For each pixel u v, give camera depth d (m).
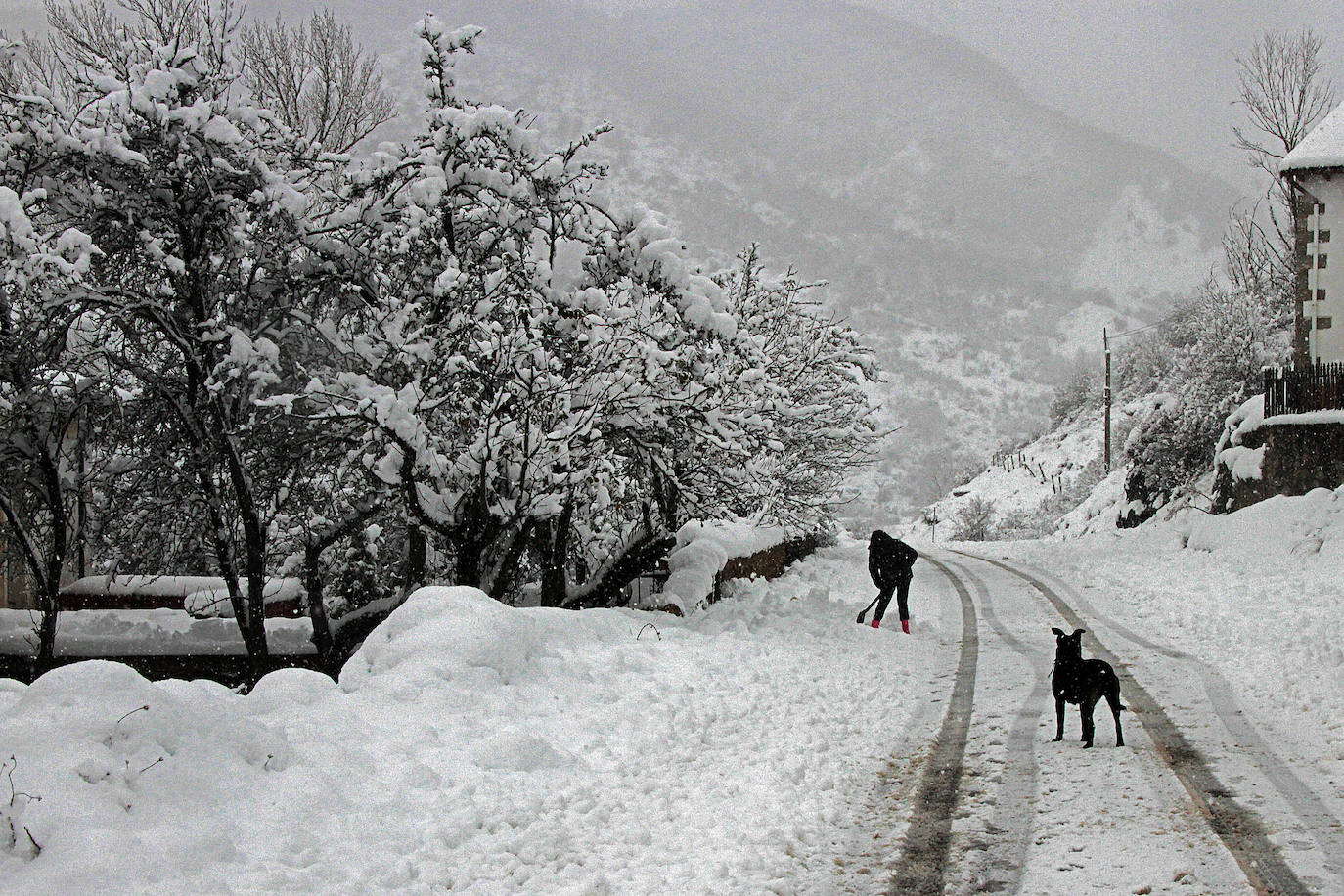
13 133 12.90
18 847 4.41
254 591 13.83
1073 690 7.88
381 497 14.03
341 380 12.43
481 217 14.59
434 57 14.28
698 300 13.83
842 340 23.39
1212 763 7.13
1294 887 4.96
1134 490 39.34
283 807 5.36
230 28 16.84
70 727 5.22
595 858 5.49
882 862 5.60
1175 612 14.95
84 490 14.93
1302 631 11.98
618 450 14.41
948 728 8.61
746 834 5.91
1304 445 24.89
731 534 19.77
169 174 13.46
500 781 6.39
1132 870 5.29
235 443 13.52
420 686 7.57
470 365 12.57
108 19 19.38
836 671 11.04
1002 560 29.83
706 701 9.01
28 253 11.16
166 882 4.46
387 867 5.11
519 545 13.70
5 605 19.47
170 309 13.55
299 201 13.57
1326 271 27.36
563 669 8.86
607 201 14.60
